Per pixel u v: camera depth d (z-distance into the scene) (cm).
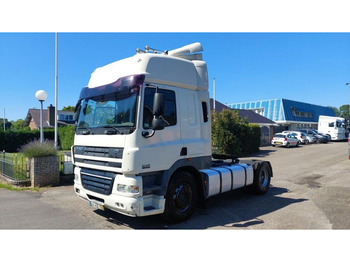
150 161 469
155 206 481
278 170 1223
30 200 712
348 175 1055
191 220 548
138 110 461
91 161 524
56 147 983
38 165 881
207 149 596
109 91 516
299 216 562
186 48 623
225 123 1755
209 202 688
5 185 902
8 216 576
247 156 1845
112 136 479
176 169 526
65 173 962
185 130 545
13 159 977
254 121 3212
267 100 4388
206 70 610
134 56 514
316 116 4828
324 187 849
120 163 455
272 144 2638
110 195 473
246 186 754
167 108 515
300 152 2062
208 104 607
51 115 3728
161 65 513
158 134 489
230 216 571
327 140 3312
